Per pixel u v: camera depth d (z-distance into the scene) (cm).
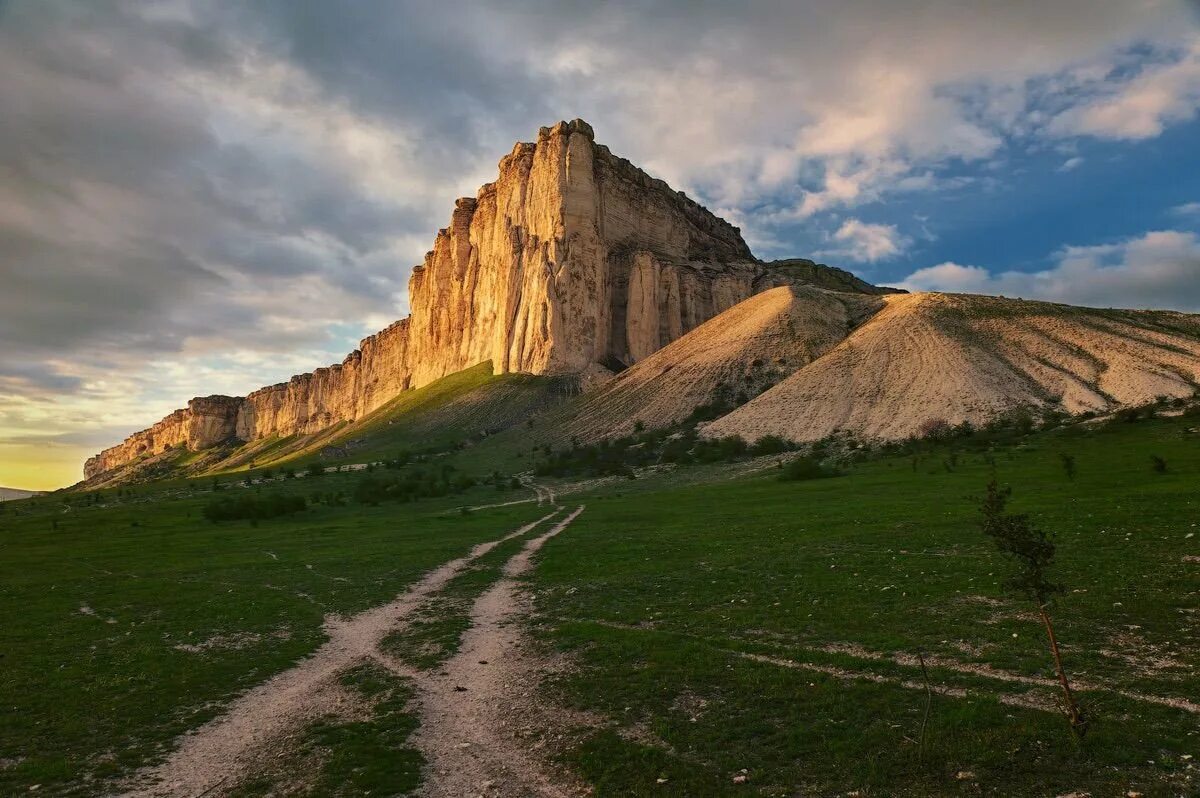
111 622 3067
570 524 5834
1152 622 1844
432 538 5516
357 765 1357
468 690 1822
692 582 2972
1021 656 1683
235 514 8619
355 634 2614
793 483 7638
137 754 1517
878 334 14725
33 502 15000
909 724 1332
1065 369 11762
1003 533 1280
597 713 1565
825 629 2070
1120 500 3872
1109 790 1029
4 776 1410
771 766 1222
